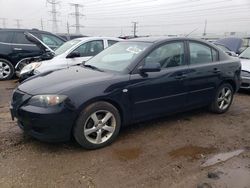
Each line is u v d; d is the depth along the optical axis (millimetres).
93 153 3895
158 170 3518
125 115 4254
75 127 3801
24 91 3932
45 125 3631
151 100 4492
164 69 4645
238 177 3414
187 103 5059
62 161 3650
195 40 5270
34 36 9109
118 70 4371
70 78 4113
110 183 3209
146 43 4766
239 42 14625
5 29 9789
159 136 4555
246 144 4383
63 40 10664
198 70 5090
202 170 3555
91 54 7984
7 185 3121
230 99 5953
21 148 3977
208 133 4762
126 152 3961
